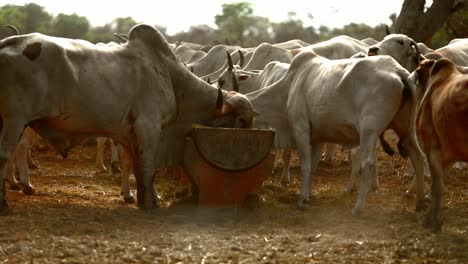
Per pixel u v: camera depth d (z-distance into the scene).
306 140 12.80
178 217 11.38
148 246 9.16
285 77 13.56
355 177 13.81
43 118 11.27
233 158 11.92
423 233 9.91
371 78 11.55
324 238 9.80
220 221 11.30
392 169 16.97
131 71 11.95
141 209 12.03
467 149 9.39
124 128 12.02
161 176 15.48
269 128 13.60
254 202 12.18
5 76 10.80
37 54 10.95
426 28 26.48
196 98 12.80
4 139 10.88
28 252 8.70
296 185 15.27
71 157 19.30
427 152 10.01
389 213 11.66
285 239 9.66
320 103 12.38
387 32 20.97
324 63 12.86
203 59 24.39
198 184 12.02
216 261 8.50
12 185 13.41
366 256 8.83
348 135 12.14
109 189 14.36
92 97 11.47
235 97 12.99
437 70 9.99
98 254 8.71
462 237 9.73
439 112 9.59
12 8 49.47
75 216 11.01
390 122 11.68
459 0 26.91
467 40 19.03
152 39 12.36
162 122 12.30
